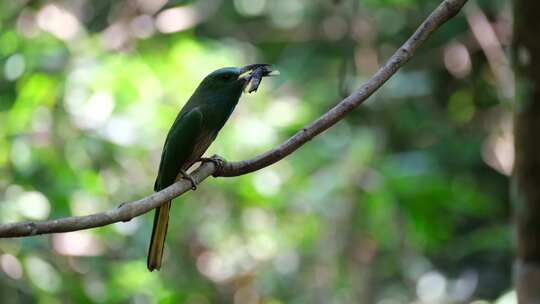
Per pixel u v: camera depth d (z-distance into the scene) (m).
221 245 13.52
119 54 12.53
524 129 7.52
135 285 11.52
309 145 13.92
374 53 15.08
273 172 13.27
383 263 13.81
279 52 16.95
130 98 11.91
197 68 12.38
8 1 13.47
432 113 15.45
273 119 13.13
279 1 16.94
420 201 12.40
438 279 14.81
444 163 14.88
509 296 12.56
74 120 11.69
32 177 11.16
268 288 13.72
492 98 15.34
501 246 12.90
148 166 12.26
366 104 14.80
